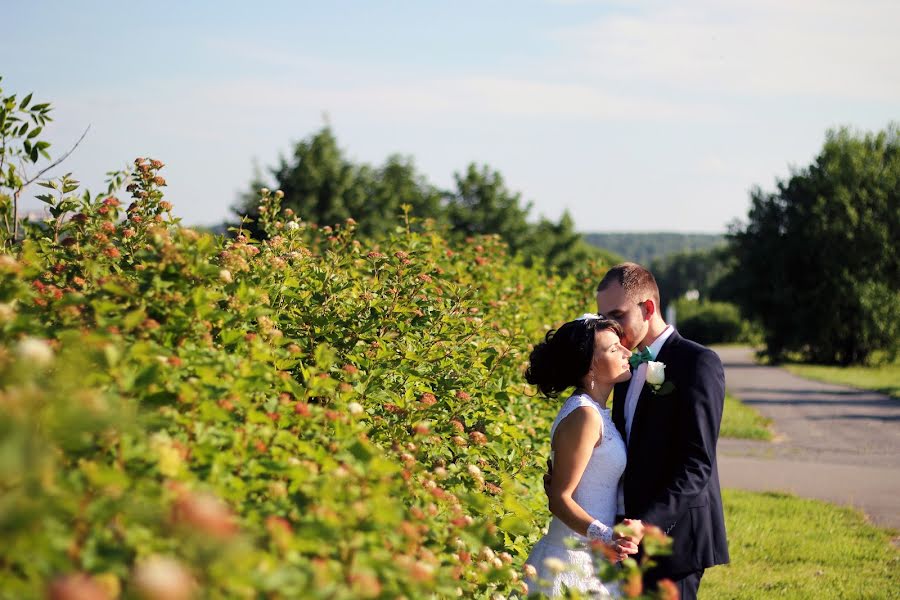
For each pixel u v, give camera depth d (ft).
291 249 16.79
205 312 9.86
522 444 17.02
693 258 608.19
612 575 8.68
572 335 12.35
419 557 8.37
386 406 13.10
